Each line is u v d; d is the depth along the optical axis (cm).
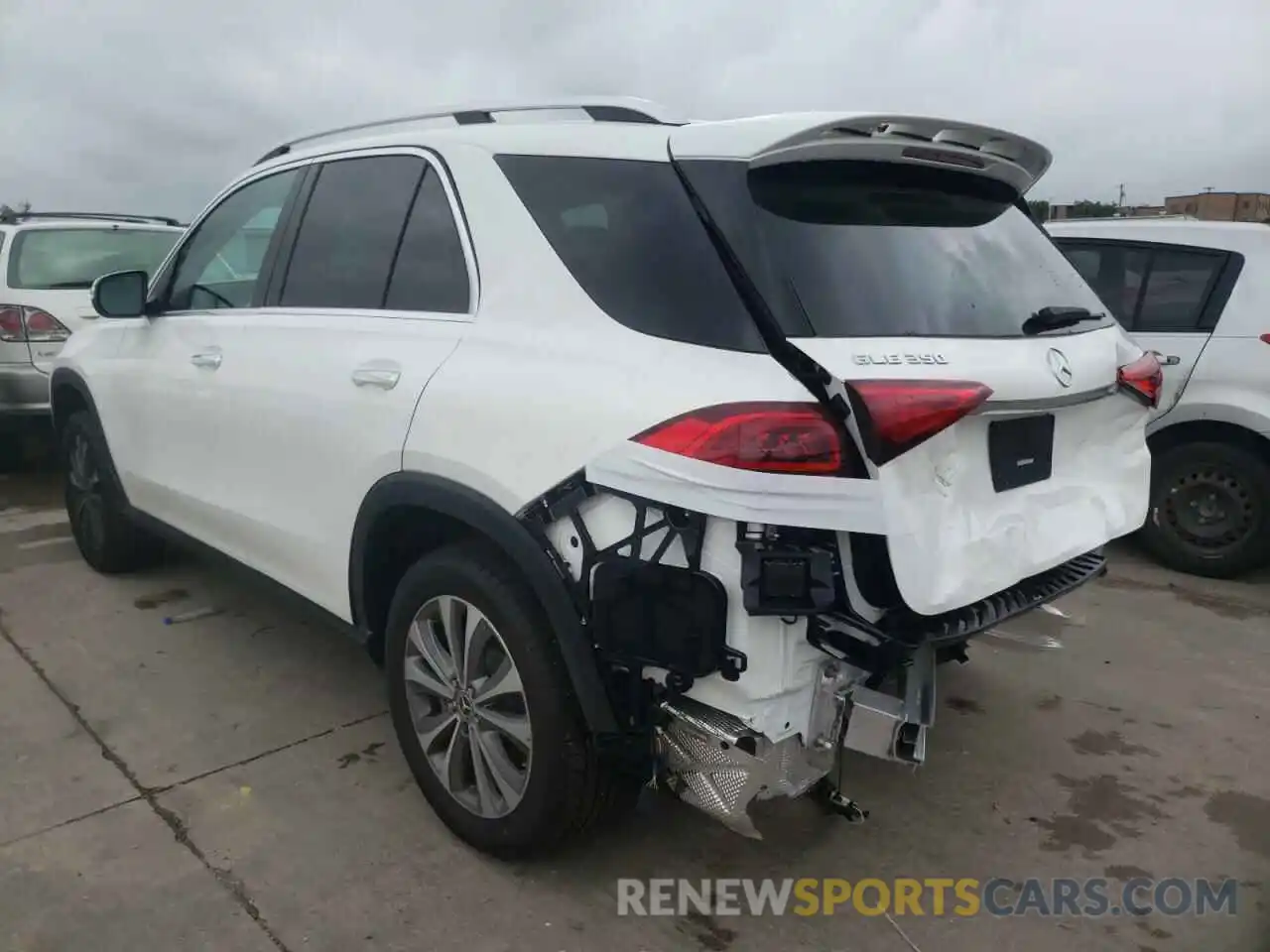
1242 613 454
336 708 348
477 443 233
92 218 715
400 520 271
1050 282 262
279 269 334
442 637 265
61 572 487
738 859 268
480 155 263
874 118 215
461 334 253
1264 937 241
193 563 500
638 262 222
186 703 350
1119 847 276
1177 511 509
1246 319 485
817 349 195
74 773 304
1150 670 391
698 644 197
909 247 227
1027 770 315
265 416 316
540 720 233
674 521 198
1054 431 246
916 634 207
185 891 249
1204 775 313
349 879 255
